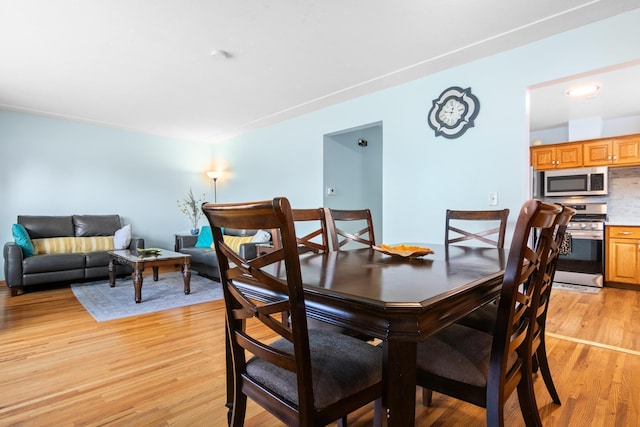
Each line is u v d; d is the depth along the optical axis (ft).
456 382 3.63
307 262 5.41
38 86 11.39
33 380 6.10
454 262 5.28
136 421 4.93
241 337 3.59
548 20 7.58
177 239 17.19
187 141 19.97
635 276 12.87
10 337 8.18
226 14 7.27
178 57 9.29
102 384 5.97
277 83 11.27
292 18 7.45
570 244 14.19
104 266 14.26
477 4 6.98
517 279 3.20
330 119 13.80
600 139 13.97
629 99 12.32
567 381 6.09
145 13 7.18
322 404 3.08
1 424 4.84
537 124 15.83
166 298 11.76
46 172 15.25
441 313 3.18
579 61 7.89
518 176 8.88
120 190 17.42
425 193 10.73
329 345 3.90
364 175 16.51
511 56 8.95
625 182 14.38
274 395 3.31
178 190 19.54
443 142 10.32
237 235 16.17
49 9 6.96
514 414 5.13
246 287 4.40
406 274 4.25
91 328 8.82
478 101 9.55
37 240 14.02
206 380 6.13
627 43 7.29
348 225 15.80
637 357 7.04
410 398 3.04
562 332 8.46
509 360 3.78
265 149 17.04
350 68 10.10
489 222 9.41
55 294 12.37
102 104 13.37
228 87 11.61
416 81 10.96
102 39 8.25
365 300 3.04
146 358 7.03
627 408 5.24
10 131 14.34
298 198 15.39
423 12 7.25
